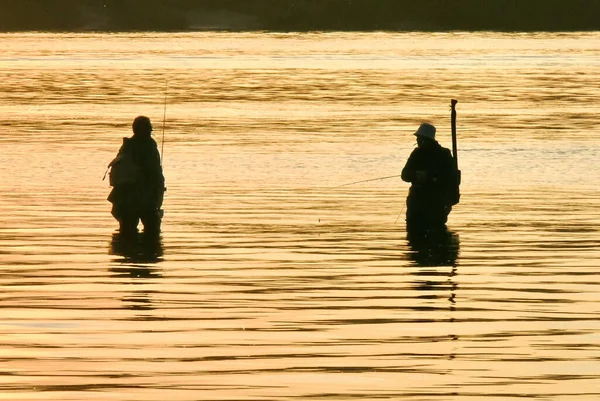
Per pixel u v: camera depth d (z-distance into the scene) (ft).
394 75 618.85
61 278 144.97
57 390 98.73
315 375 103.14
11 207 205.36
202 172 256.52
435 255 161.38
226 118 391.65
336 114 406.62
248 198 218.38
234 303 131.03
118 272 149.07
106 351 110.52
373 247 167.84
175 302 131.44
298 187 233.55
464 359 108.27
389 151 294.87
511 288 139.33
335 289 138.72
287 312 126.72
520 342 114.21
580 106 427.33
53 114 405.39
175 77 606.14
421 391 98.94
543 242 171.63
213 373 103.60
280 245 169.48
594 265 154.10
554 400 96.58
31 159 276.21
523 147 299.38
